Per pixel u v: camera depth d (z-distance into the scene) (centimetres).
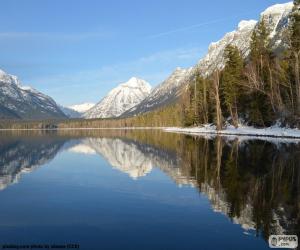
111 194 1981
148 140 7325
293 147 3803
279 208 1533
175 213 1534
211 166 2823
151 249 1131
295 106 6106
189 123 11094
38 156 4356
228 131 7588
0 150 5353
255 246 1138
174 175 2547
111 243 1194
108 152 4772
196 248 1132
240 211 1514
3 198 1917
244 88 7231
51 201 1830
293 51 5891
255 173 2367
